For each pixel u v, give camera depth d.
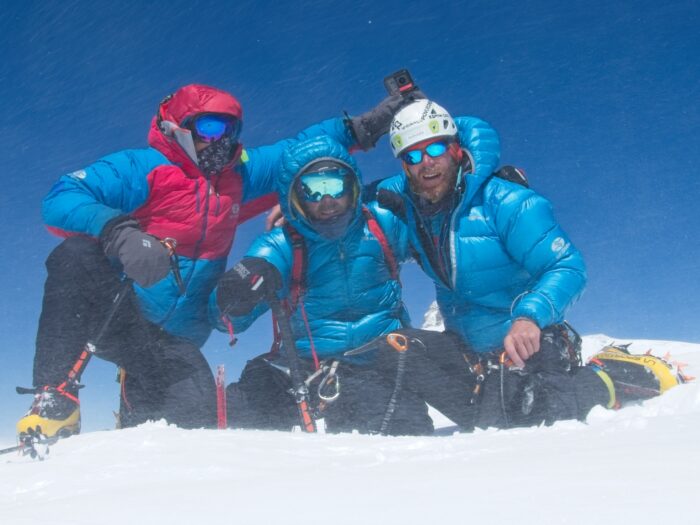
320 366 3.91
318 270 4.00
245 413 3.79
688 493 1.13
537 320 3.48
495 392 3.63
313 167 3.82
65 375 3.20
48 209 3.62
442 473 1.56
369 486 1.47
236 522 1.24
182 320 3.98
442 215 4.01
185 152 3.92
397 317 4.14
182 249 3.96
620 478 1.32
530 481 1.36
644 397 3.59
